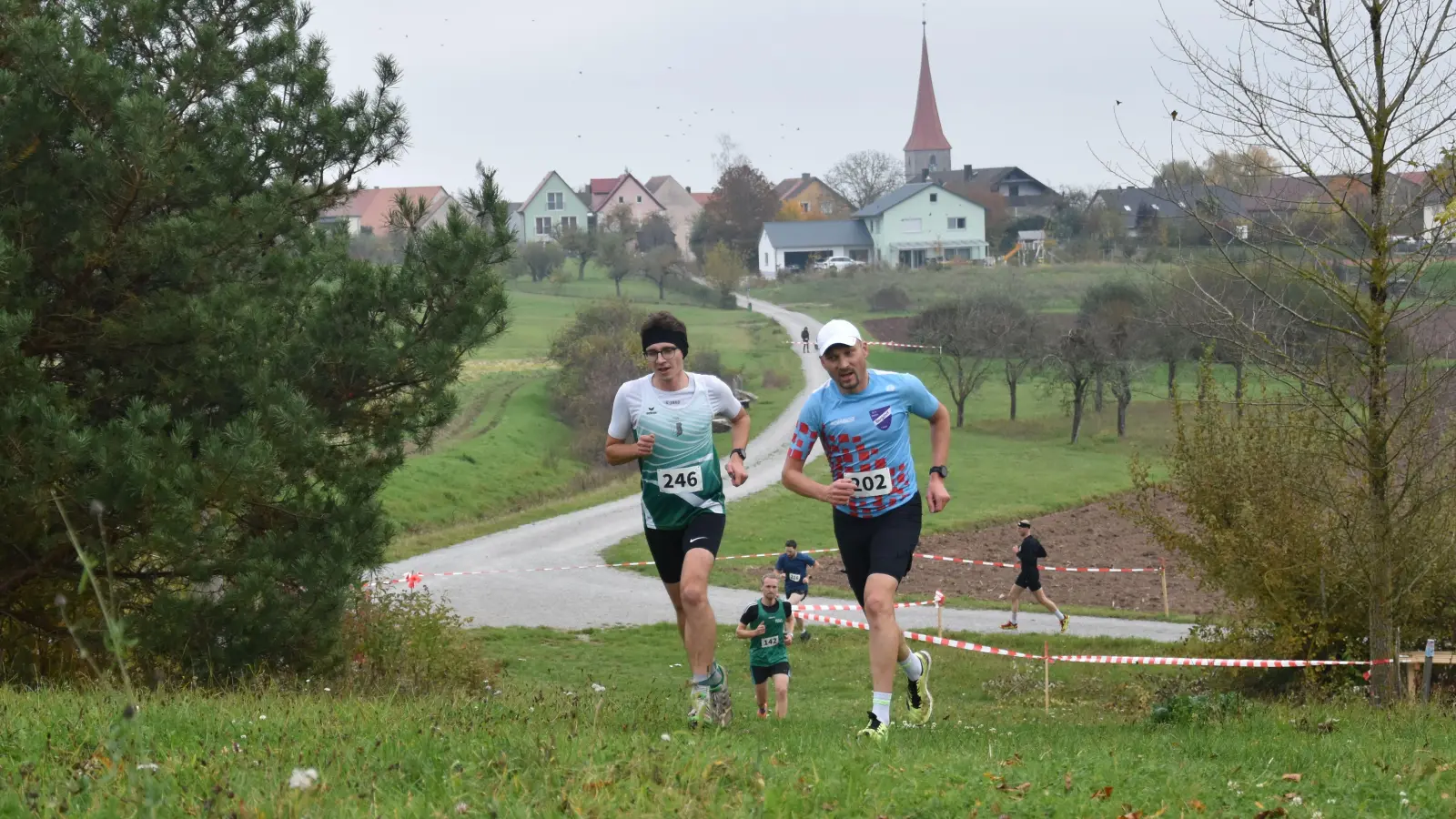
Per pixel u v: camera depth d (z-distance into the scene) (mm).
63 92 11734
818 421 8164
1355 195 12617
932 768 5371
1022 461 53938
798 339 89938
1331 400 13227
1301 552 16328
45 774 4574
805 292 115062
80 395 12422
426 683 14656
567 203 162250
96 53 11891
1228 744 7820
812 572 32688
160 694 8102
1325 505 14406
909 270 119562
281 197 13086
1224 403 17250
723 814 4117
